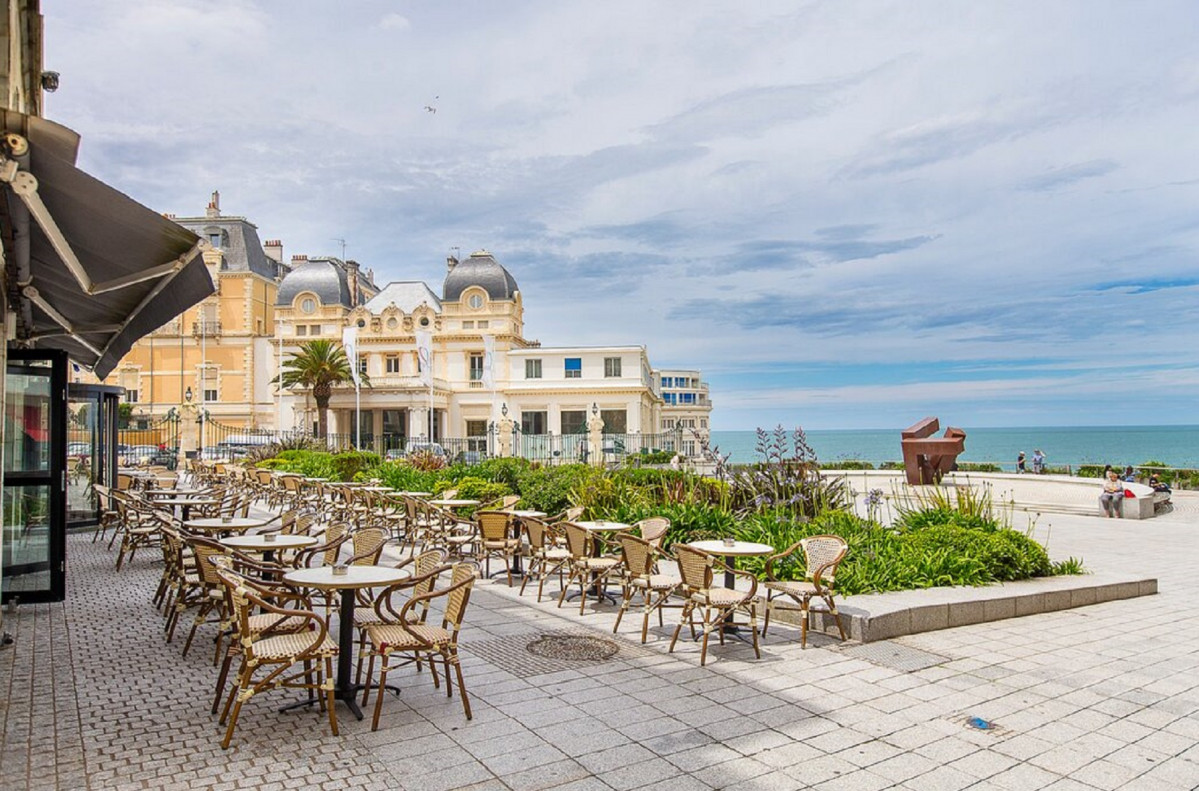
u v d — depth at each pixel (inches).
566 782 167.3
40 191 192.2
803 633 273.7
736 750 184.7
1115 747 188.1
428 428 1925.4
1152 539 606.2
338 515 633.0
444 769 173.5
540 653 268.7
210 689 228.1
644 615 305.9
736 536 409.1
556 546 394.0
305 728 197.2
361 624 223.8
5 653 266.2
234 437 1932.8
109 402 656.4
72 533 596.1
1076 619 322.7
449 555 467.2
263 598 221.6
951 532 385.4
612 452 1465.3
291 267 2662.4
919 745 188.2
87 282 236.4
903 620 290.5
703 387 4726.9
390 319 2192.4
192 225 2327.8
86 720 202.4
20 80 304.3
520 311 2300.7
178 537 293.7
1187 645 281.9
